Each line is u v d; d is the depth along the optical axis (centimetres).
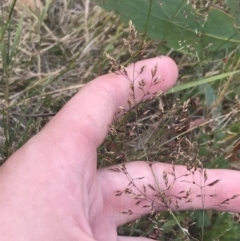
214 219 18
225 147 18
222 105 20
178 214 17
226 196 16
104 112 14
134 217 16
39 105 18
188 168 15
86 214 13
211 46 18
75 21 21
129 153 18
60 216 12
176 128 16
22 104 19
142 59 17
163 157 17
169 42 18
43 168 13
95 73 20
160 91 15
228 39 17
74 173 13
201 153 18
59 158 13
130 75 15
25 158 13
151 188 15
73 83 20
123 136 15
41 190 12
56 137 13
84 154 13
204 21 17
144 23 17
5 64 17
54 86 20
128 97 15
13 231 12
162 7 17
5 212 12
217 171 16
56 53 21
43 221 12
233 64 19
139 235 18
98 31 19
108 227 15
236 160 18
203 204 16
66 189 13
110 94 15
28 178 12
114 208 16
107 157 16
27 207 12
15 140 18
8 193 12
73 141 13
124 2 17
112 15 19
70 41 21
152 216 18
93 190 14
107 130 14
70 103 14
